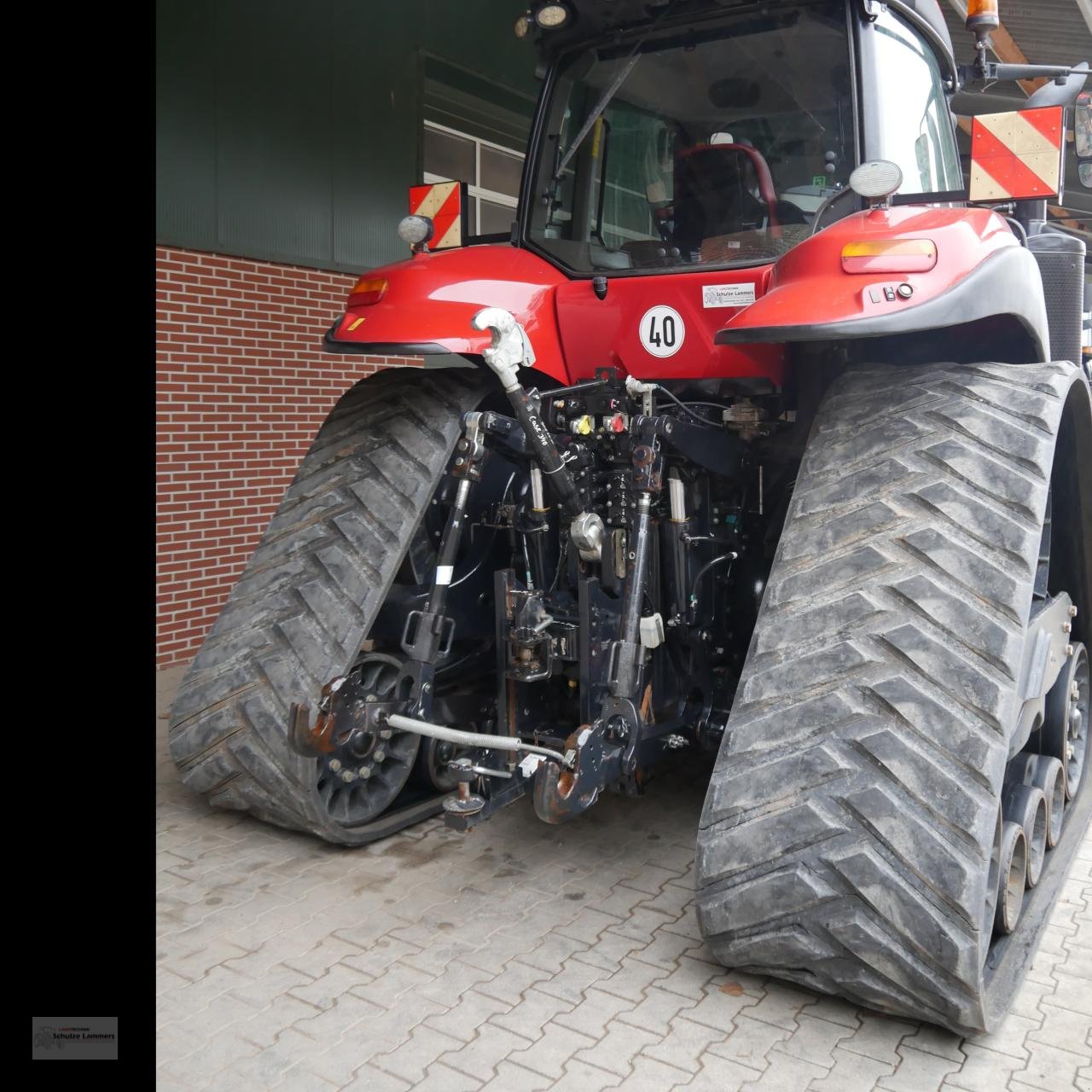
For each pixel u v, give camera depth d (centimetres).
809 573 232
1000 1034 218
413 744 326
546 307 307
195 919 264
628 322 299
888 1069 206
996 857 225
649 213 306
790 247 288
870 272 229
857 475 238
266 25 558
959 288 229
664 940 256
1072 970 245
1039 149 275
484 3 719
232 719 291
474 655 348
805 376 295
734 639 323
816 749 214
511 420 282
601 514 289
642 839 318
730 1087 200
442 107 720
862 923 204
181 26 513
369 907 271
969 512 222
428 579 326
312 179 595
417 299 285
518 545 318
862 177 240
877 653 216
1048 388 237
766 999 230
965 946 194
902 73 298
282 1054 209
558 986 234
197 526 550
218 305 550
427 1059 208
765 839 214
